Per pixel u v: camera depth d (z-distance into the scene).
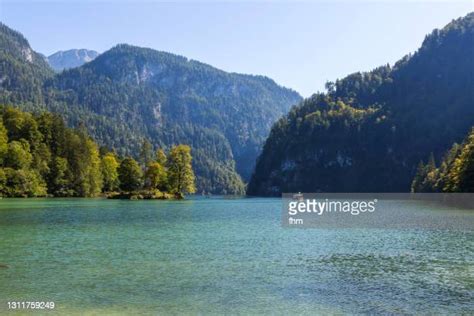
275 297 27.31
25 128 163.00
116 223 65.81
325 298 27.12
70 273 32.66
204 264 36.34
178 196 157.75
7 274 32.19
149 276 32.06
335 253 42.03
